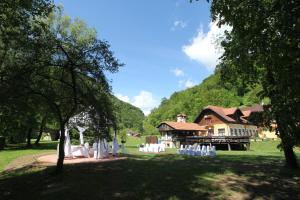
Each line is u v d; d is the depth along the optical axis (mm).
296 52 11250
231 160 23625
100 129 16562
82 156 25359
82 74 16500
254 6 12234
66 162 21625
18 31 15891
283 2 11188
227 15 13992
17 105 16016
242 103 102188
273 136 71562
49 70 16688
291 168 20359
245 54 14359
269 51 12344
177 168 18906
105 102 16688
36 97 16781
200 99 113000
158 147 34812
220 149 45500
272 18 11945
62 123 16781
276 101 13586
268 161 23531
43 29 16234
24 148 40750
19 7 15258
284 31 11352
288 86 11977
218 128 66875
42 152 31484
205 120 69938
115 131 18391
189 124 68125
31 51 15672
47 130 59156
